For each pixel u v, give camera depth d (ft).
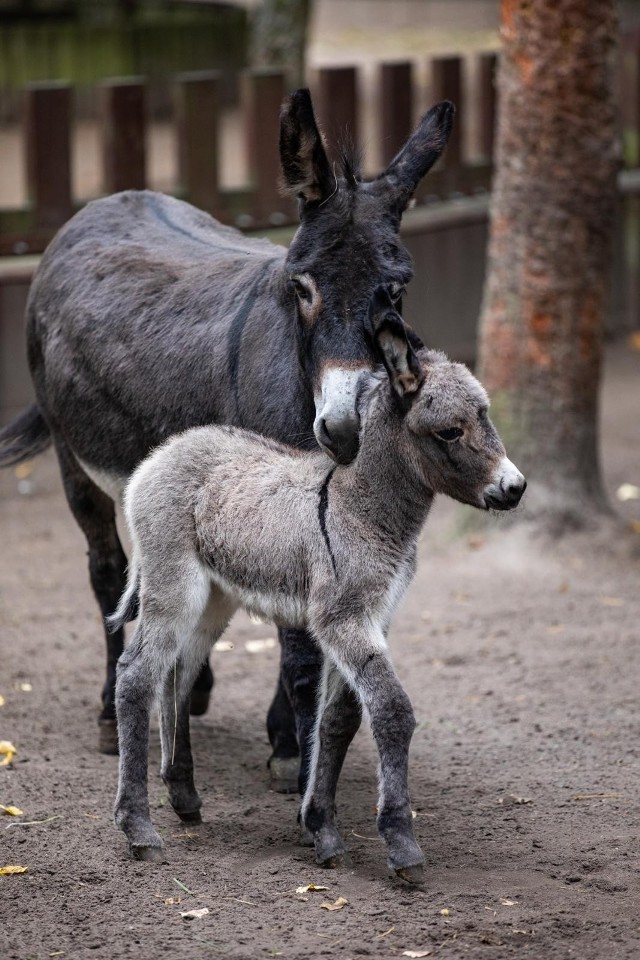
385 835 51.88
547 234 99.55
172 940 48.08
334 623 51.47
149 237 74.79
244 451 55.36
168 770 58.90
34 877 53.57
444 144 60.70
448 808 61.82
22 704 76.13
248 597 54.13
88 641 88.33
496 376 104.27
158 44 217.36
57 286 74.38
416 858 51.67
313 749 55.57
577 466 104.83
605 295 102.78
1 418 126.93
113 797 62.90
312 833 55.11
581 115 97.71
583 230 99.71
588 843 57.26
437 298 149.69
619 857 55.57
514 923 49.29
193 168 129.80
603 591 96.22
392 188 59.31
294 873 54.03
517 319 102.06
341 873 54.08
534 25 96.73
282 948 47.37
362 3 345.10
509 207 100.89
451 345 152.46
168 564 54.65
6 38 208.74
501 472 50.75
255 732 73.51
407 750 51.42
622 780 64.90
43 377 75.72
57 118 121.19
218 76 129.49
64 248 76.33
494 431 51.47
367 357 55.42
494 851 56.49
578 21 95.86
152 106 219.20
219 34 222.07
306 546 52.21
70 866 54.65
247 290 64.44
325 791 54.85
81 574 102.94
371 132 196.75
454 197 149.18
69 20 231.71
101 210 77.66
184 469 55.21
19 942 48.08
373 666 50.90
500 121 101.45
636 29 169.17
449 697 77.56
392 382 51.01
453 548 105.09
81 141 206.49
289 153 57.67
